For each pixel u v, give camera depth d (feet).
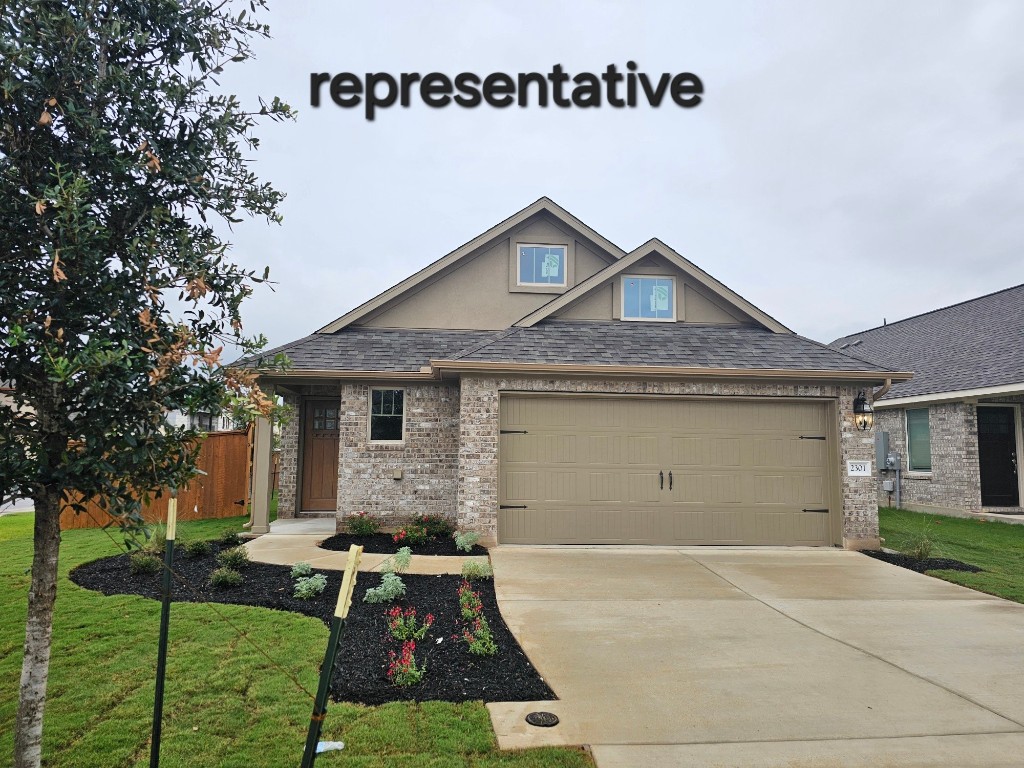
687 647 17.54
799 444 32.65
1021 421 47.37
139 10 9.43
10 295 8.25
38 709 8.81
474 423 31.22
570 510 31.76
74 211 7.86
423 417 35.94
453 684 14.60
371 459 35.65
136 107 9.23
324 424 43.04
